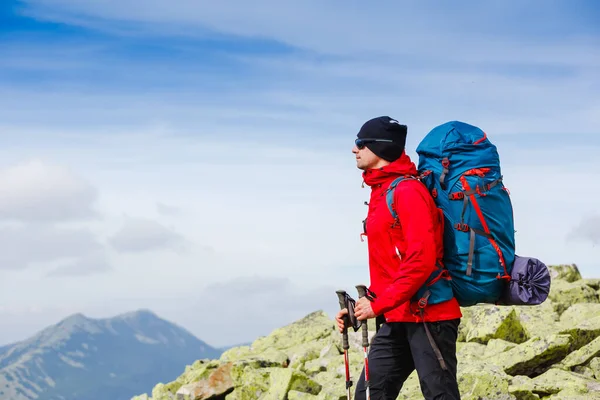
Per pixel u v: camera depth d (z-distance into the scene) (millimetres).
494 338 9359
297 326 13477
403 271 4730
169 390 12008
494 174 4895
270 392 9883
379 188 5078
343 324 5316
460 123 5188
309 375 10516
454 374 4973
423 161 5133
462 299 5012
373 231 5012
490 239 4840
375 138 5043
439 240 4891
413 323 5012
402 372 5281
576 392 7324
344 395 8703
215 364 11703
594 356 8094
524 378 7848
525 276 4824
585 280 12172
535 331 9680
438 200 4957
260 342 13234
